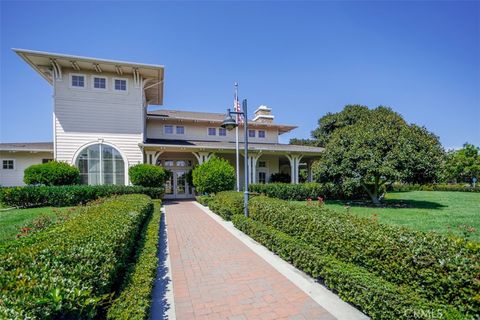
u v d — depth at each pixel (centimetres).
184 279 407
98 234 326
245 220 716
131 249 444
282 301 332
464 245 252
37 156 1567
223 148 1639
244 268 452
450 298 220
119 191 1246
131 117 1540
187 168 1878
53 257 227
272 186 1498
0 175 1502
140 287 296
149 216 824
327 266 352
